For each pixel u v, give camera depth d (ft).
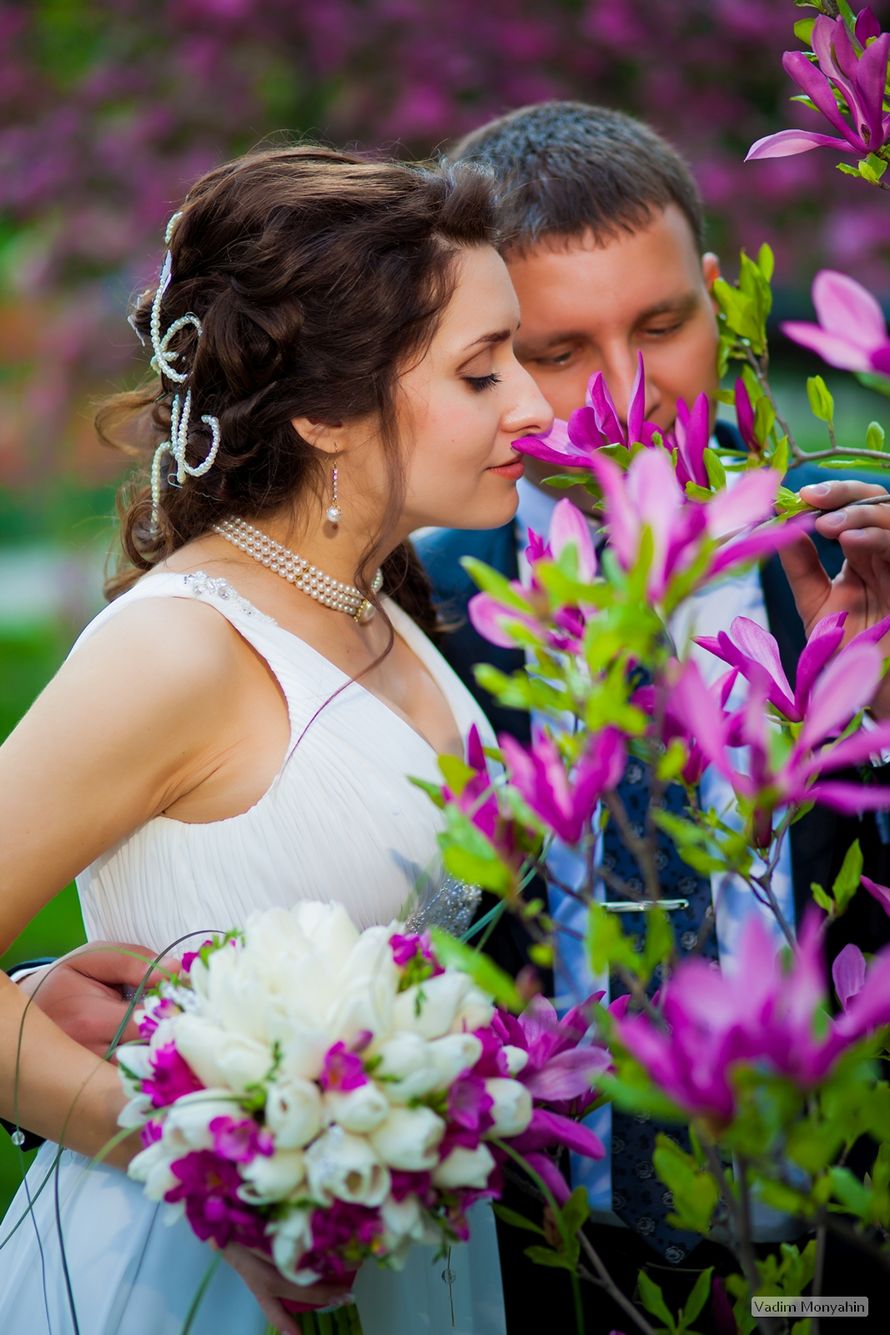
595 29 16.11
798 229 16.66
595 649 3.78
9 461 21.77
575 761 4.23
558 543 4.52
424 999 4.86
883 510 6.40
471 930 5.65
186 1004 5.20
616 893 7.97
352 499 7.26
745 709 4.68
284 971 4.93
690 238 8.45
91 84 17.22
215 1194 4.72
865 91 5.63
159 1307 6.47
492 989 4.05
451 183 7.13
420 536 9.57
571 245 8.03
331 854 6.64
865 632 5.20
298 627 7.21
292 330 6.89
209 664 6.52
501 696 4.08
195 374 7.32
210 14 16.69
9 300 20.56
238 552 7.34
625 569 3.85
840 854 7.86
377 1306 6.63
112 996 6.57
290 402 6.98
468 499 7.22
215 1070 4.79
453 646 8.79
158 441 7.89
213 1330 6.41
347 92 16.56
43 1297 6.69
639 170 8.20
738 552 3.96
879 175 5.89
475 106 16.55
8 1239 6.55
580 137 8.45
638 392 5.82
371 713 7.01
